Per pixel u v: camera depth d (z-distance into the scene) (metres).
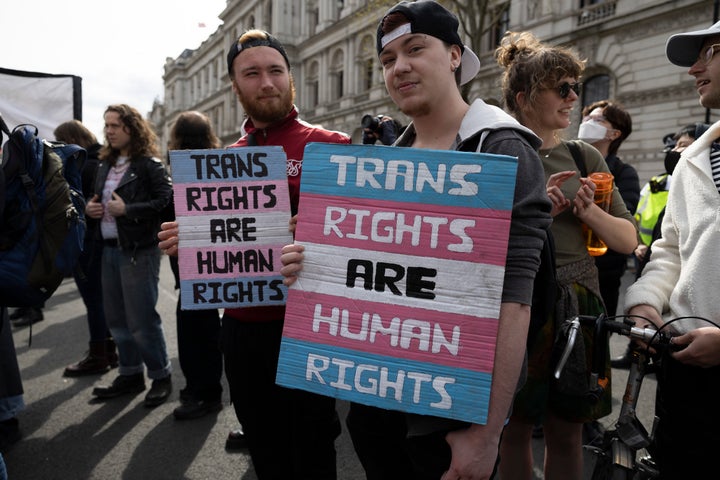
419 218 1.15
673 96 12.70
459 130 1.26
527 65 1.80
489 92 17.34
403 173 1.17
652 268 1.61
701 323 1.35
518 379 1.16
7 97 5.57
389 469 1.41
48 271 2.19
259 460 1.89
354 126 25.34
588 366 1.72
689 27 12.27
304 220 1.26
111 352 3.98
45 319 5.38
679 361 1.38
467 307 1.10
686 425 1.40
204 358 3.05
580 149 1.90
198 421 3.01
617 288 2.83
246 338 1.83
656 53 12.98
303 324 1.25
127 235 3.06
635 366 1.48
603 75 14.60
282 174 1.78
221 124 46.25
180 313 2.99
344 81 26.44
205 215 1.80
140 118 3.22
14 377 2.73
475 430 1.10
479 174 1.10
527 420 1.73
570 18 14.98
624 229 1.78
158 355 3.25
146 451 2.67
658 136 13.09
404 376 1.15
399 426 1.37
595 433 2.71
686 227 1.45
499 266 1.08
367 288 1.19
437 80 1.24
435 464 1.21
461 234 1.11
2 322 2.42
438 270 1.13
